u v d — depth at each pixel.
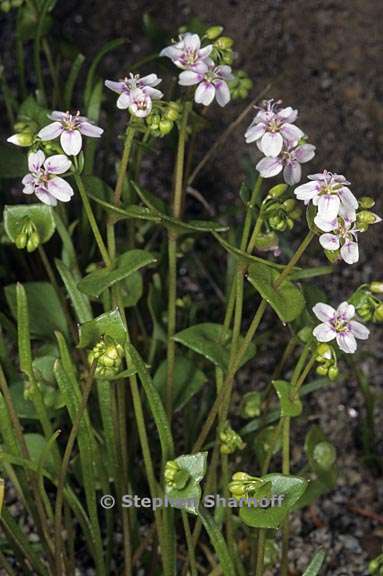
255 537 0.44
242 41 0.59
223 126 0.58
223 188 0.56
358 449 0.50
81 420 0.40
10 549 0.46
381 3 0.59
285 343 0.52
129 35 0.59
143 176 0.57
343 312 0.39
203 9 0.60
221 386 0.42
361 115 0.58
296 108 0.58
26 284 0.45
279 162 0.39
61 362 0.40
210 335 0.42
